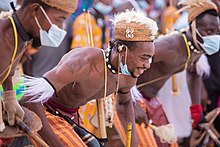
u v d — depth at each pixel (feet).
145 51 27.09
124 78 28.50
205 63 39.22
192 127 39.19
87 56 27.55
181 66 33.96
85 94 28.14
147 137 34.37
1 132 25.96
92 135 29.45
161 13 45.83
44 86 26.76
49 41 25.76
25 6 25.48
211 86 46.26
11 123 25.94
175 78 39.09
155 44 33.01
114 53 27.50
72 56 27.53
